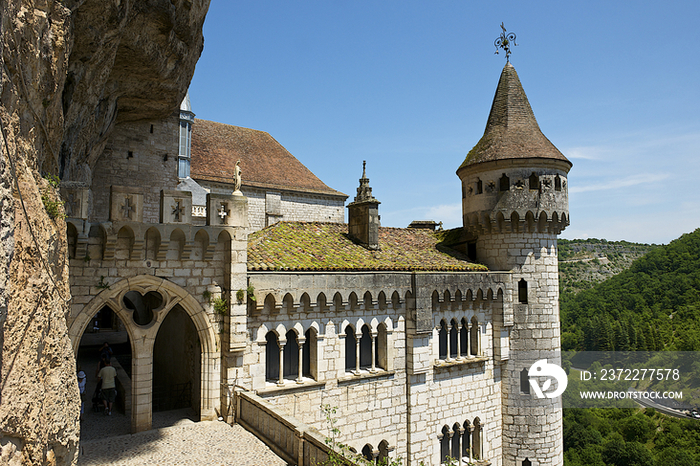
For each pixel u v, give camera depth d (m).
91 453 13.13
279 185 45.31
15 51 7.61
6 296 6.17
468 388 23.22
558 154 25.30
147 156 30.05
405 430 21.08
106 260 14.12
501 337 24.41
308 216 48.16
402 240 26.84
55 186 9.62
